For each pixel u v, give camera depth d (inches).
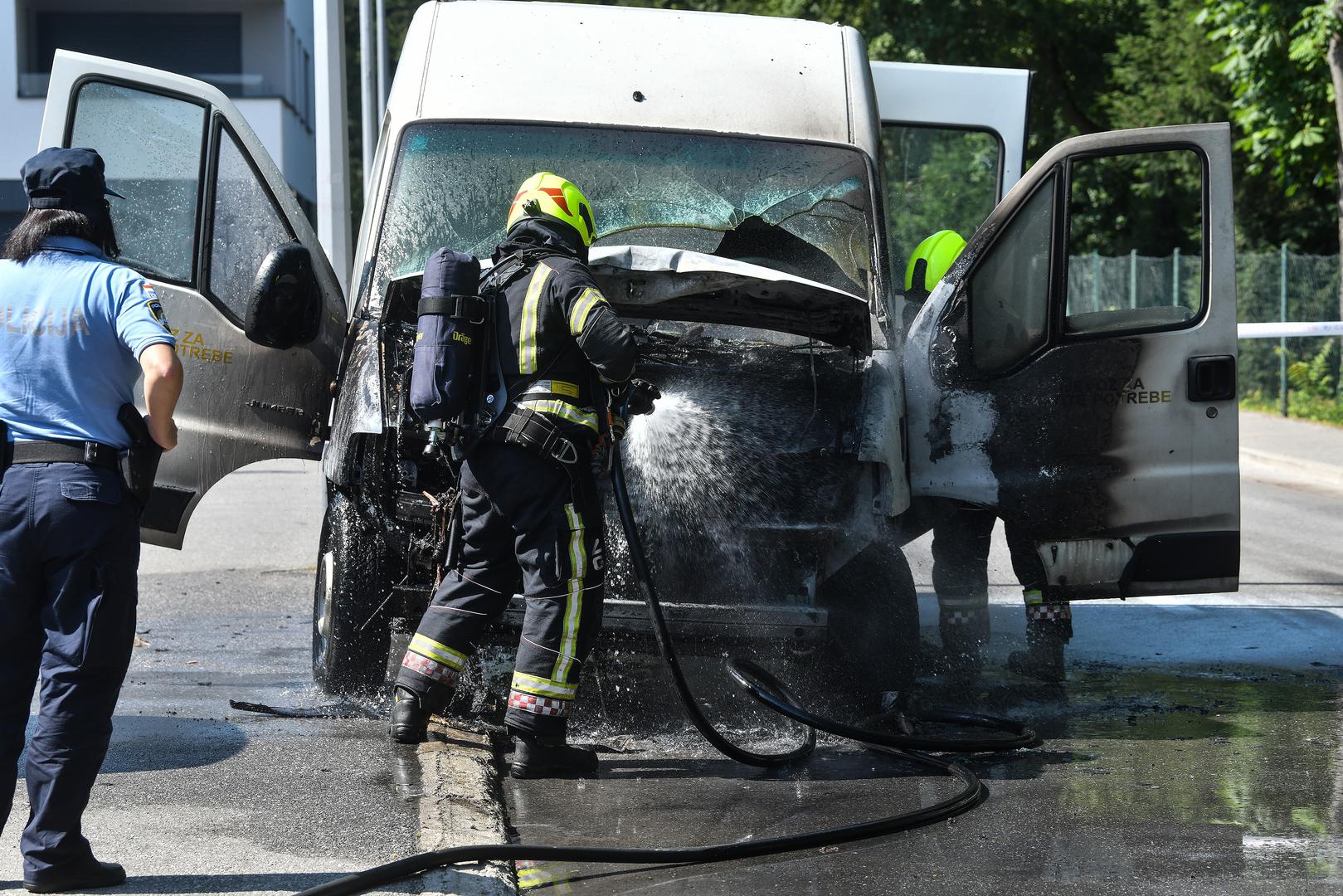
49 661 207.8
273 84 2057.1
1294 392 1295.5
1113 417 362.6
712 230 368.8
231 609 488.1
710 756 309.3
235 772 277.1
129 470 209.5
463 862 224.1
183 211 358.9
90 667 206.8
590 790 281.4
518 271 287.1
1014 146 491.2
